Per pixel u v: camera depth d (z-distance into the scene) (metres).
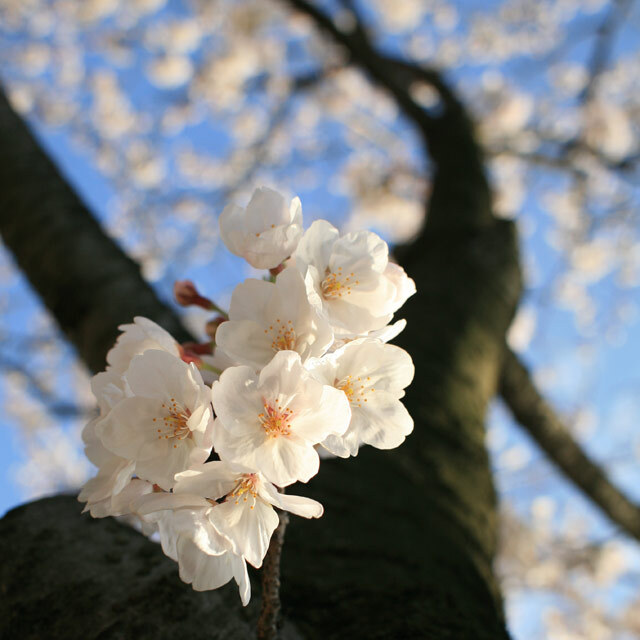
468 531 0.37
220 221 0.24
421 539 0.34
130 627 0.25
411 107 0.93
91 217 0.53
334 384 0.24
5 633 0.27
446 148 0.84
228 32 1.46
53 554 0.28
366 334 0.23
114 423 0.22
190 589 0.27
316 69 1.30
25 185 0.53
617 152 1.36
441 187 0.77
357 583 0.29
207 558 0.22
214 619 0.26
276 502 0.21
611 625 1.47
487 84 1.55
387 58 1.02
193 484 0.21
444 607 0.29
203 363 0.25
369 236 0.24
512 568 1.42
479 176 0.79
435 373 0.49
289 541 0.31
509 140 1.19
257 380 0.21
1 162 0.55
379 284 0.24
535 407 0.82
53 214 0.51
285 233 0.24
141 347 0.24
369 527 0.33
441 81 0.97
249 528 0.21
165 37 1.50
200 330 0.84
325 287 0.24
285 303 0.23
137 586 0.27
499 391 0.81
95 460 0.23
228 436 0.21
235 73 1.39
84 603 0.26
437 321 0.56
